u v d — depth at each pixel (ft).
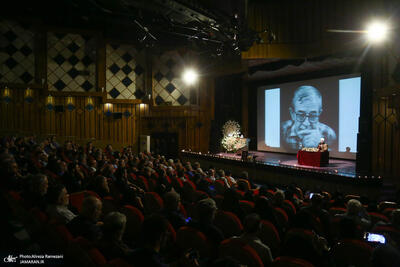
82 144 54.49
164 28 38.75
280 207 17.39
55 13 53.47
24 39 54.44
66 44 57.72
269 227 13.04
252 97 68.13
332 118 52.65
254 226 10.23
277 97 62.49
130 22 48.14
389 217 17.28
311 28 40.50
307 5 40.65
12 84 52.60
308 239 8.67
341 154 51.21
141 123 62.13
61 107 55.88
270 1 42.50
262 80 65.46
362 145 40.45
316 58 44.45
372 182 32.63
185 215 17.35
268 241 13.25
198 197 19.04
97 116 59.16
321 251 10.09
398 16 33.04
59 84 57.16
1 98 52.13
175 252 12.12
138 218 13.56
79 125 57.72
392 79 38.86
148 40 49.42
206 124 63.62
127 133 61.26
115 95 61.31
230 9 36.60
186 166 32.37
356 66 45.11
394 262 5.73
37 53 54.90
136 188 21.20
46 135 51.29
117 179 20.33
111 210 15.05
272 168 43.27
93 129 58.75
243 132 67.97
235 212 15.81
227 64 54.24
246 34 37.14
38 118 54.75
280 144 61.67
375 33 34.04
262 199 14.47
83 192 16.57
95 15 47.73
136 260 7.41
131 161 31.58
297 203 20.13
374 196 32.55
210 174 30.35
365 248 9.96
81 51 58.75
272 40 40.24
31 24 54.80
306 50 40.88
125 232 14.39
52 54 56.75
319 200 15.58
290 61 48.47
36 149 29.84
